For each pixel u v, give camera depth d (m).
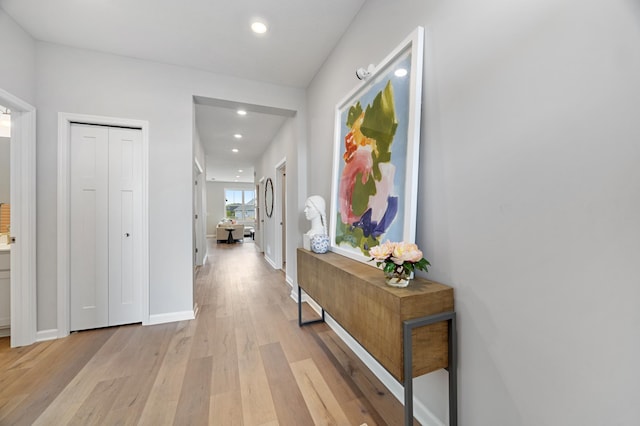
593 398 0.72
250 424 1.31
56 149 2.21
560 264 0.78
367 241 1.69
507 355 0.93
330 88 2.44
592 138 0.71
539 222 0.83
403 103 1.41
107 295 2.41
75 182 2.32
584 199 0.72
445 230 1.18
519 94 0.88
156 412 1.39
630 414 0.65
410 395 1.01
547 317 0.82
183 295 2.59
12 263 2.06
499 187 0.95
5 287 2.19
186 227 2.60
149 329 2.37
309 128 3.05
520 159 0.88
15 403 1.45
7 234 2.58
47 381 1.64
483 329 1.01
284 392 1.55
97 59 2.34
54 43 2.22
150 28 2.07
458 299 1.12
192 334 2.27
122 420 1.33
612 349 0.68
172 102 2.58
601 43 0.68
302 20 2.01
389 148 1.50
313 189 2.90
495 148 0.96
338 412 1.40
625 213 0.65
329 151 2.47
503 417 0.95
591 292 0.72
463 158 1.09
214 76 2.75
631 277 0.64
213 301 3.12
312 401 1.48
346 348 2.04
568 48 0.75
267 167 5.79
